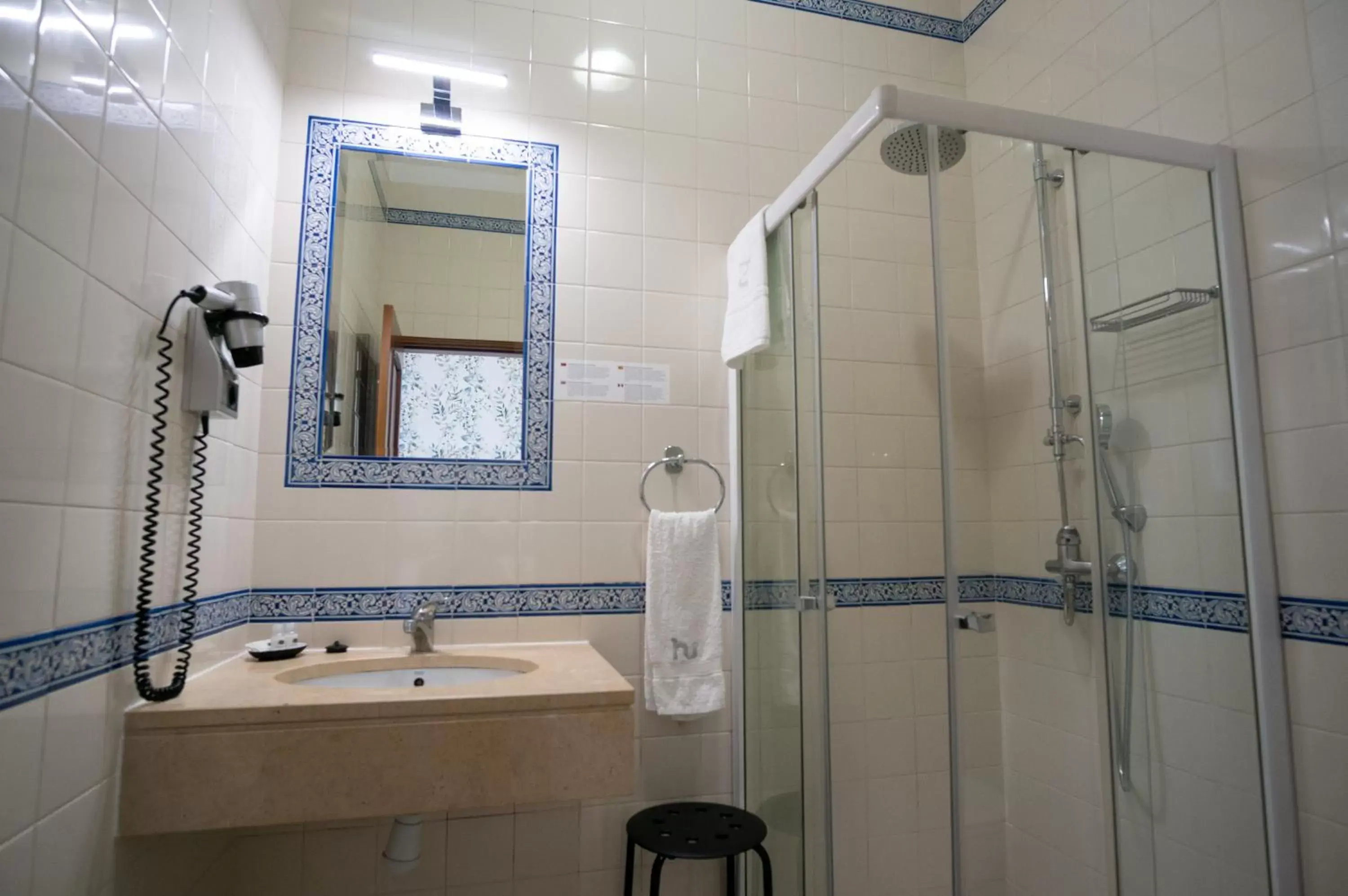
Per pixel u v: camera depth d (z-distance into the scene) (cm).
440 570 179
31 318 85
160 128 116
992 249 180
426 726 121
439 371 186
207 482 141
